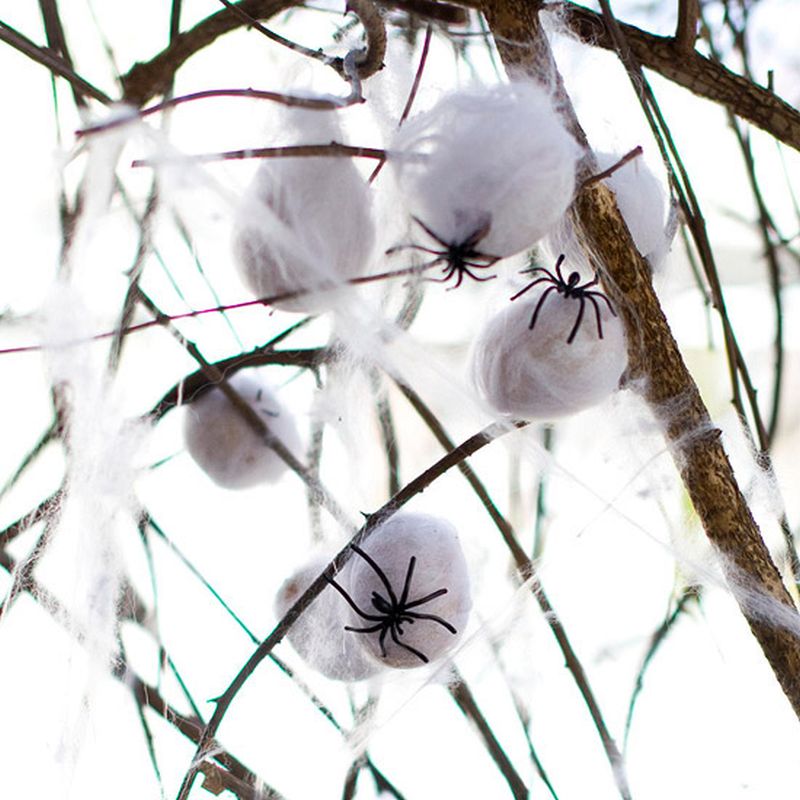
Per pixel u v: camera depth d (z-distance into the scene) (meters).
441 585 0.96
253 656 0.99
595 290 0.96
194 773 1.00
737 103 1.04
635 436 1.03
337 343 1.12
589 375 0.94
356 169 0.92
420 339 1.12
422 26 1.03
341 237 0.91
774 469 1.14
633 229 0.99
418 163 0.89
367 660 1.01
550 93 0.94
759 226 1.23
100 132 0.87
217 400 1.12
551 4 1.01
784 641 0.97
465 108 0.89
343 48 1.02
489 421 1.05
